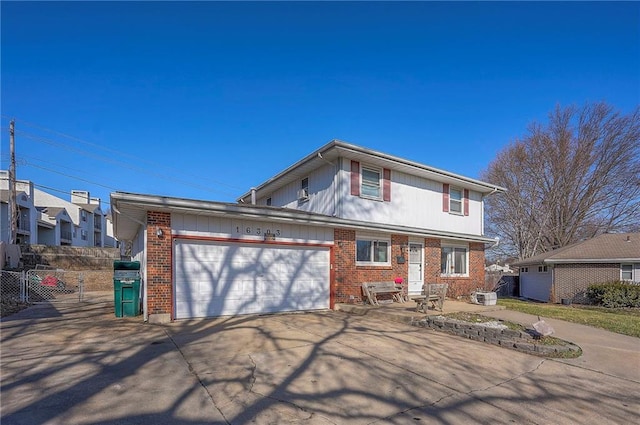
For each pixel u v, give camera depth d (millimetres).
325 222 11805
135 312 10055
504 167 34156
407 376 5328
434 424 3848
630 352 7172
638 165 27656
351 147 12516
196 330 8172
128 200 8438
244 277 10539
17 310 11461
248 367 5551
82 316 10102
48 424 3621
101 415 3848
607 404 4570
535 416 4141
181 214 9602
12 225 24812
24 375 5020
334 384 4914
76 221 47438
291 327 8672
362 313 11078
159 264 9188
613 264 19453
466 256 17547
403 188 15023
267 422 3787
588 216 30266
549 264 21469
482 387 5008
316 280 11984
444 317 9633
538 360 6480
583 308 16453
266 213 10375
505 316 10844
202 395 4449
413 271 15203
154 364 5621
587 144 29609
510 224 34438
